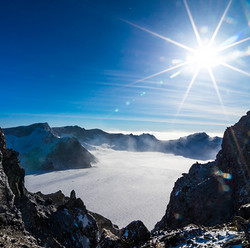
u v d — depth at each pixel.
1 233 13.36
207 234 12.36
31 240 15.22
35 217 20.92
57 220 24.11
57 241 19.72
